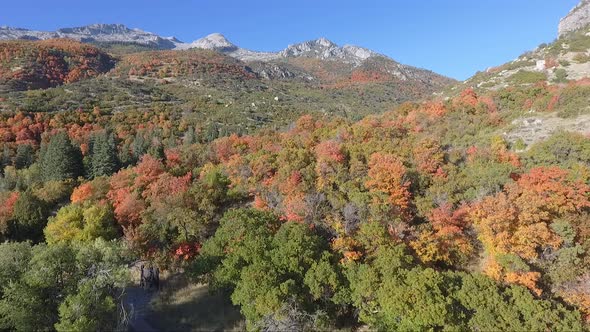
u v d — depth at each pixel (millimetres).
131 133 104688
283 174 40844
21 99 123938
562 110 54281
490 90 80312
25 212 46500
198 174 53531
